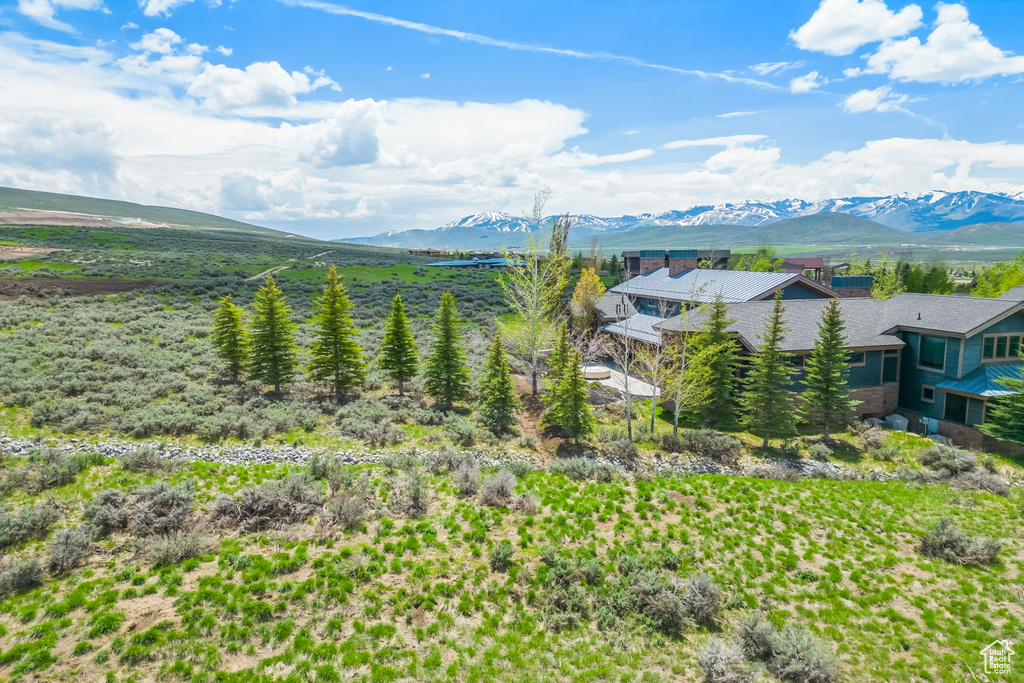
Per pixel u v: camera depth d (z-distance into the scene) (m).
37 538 14.84
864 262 108.06
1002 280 61.47
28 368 29.66
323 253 126.56
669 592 14.20
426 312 62.94
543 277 38.91
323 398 32.34
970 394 30.22
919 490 22.84
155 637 11.38
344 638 12.13
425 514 18.42
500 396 29.50
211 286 63.94
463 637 12.59
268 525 16.61
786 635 12.78
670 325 37.34
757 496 21.36
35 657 10.53
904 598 14.88
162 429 24.72
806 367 31.00
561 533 17.62
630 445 27.27
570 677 11.62
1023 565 16.45
